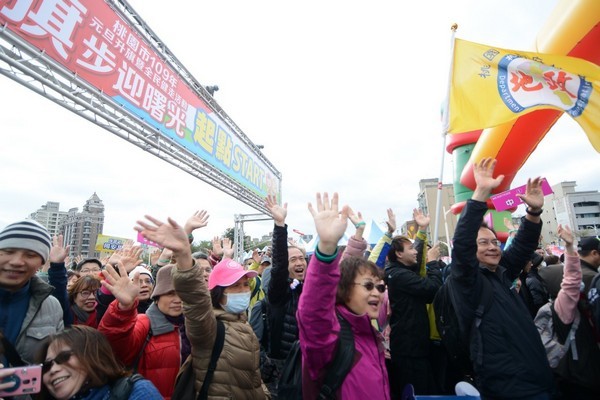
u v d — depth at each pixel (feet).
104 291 8.21
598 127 11.82
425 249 12.51
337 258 5.42
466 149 24.41
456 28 14.87
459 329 8.20
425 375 10.38
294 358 6.84
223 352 6.93
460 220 7.97
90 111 14.69
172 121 19.75
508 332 7.51
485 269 8.41
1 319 6.37
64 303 8.81
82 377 5.07
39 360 5.17
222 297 7.89
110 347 5.48
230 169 27.94
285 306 10.25
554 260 17.99
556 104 12.55
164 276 8.07
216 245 13.79
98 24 14.53
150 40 17.99
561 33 13.58
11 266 6.36
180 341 8.39
